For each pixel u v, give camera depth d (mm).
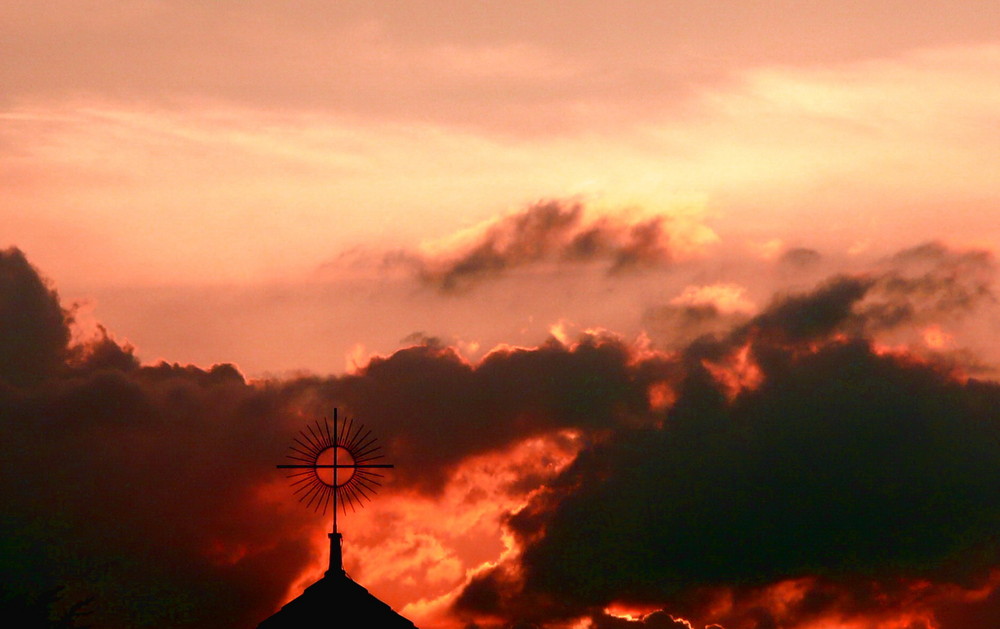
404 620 92250
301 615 91062
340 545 93625
